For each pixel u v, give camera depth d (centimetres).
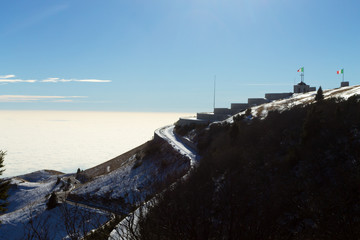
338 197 1582
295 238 972
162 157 5775
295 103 6041
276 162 2591
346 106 3062
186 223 749
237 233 730
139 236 776
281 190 1956
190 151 5469
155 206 852
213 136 5384
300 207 1491
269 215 883
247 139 3816
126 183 4994
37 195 8012
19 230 3903
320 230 1059
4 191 3002
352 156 2158
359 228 964
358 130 2466
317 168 2186
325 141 2523
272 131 3647
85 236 830
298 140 2955
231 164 2884
